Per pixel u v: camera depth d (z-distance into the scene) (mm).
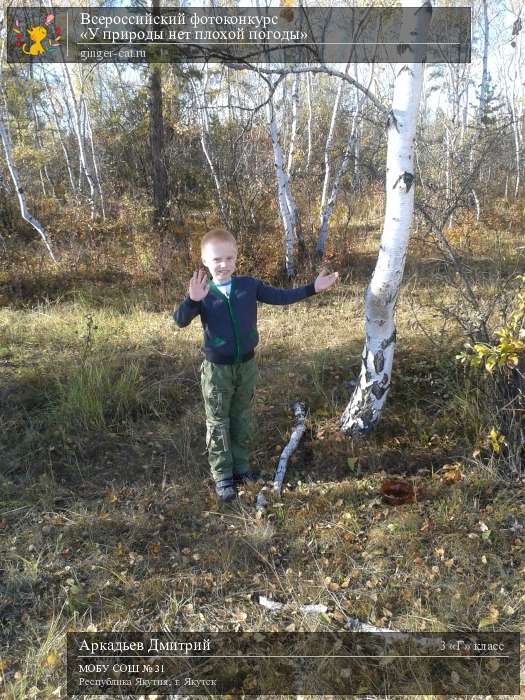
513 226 10906
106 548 3043
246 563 2902
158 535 3121
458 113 12242
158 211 10461
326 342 5535
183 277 8016
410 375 4473
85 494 3520
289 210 8766
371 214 12820
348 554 2912
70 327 6164
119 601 2699
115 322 6375
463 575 2752
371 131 13969
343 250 9109
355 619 2545
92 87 16953
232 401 3346
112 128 15953
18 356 5406
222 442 3295
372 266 8930
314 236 9531
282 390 4492
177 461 3816
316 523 3141
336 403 4172
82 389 4344
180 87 9992
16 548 3033
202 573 2861
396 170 3088
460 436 3768
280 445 3877
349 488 3369
